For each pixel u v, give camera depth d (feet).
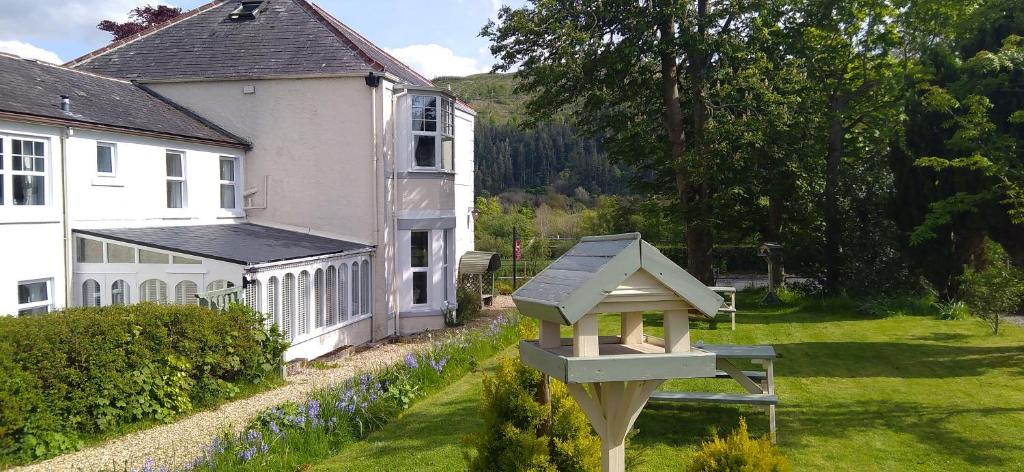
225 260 42.96
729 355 29.32
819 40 80.43
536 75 68.74
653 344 17.30
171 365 35.42
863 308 67.62
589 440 18.61
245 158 61.87
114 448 29.91
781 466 17.65
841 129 80.33
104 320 32.81
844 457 26.84
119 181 47.26
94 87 53.06
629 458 21.74
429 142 64.49
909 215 67.92
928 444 28.22
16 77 45.78
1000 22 46.11
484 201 163.32
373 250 60.85
